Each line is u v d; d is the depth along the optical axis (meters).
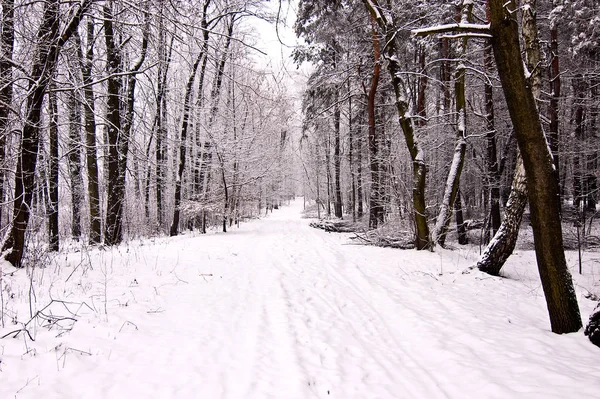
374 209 15.64
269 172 23.00
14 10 5.86
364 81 17.92
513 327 4.83
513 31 4.26
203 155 18.27
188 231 19.31
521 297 6.49
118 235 11.09
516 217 7.83
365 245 12.36
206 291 6.25
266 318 5.04
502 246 7.87
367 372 3.68
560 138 16.70
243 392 3.13
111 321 4.41
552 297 4.59
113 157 10.46
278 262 9.27
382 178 15.04
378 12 10.59
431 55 15.55
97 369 3.32
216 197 18.08
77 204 13.89
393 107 17.84
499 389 3.19
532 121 4.38
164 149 14.41
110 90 9.62
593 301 6.37
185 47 5.59
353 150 21.97
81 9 5.88
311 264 9.09
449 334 4.61
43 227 9.49
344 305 5.91
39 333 3.90
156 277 6.78
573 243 12.17
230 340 4.28
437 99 17.00
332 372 3.64
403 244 11.45
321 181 34.31
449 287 6.94
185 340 4.16
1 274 5.32
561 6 12.52
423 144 14.14
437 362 3.91
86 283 5.93
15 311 4.42
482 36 4.46
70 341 3.77
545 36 16.28
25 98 5.96
